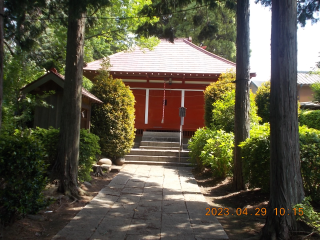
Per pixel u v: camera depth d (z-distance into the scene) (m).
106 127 9.45
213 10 7.19
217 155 7.61
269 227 3.65
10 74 6.36
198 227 4.18
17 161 3.64
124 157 10.27
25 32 6.50
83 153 6.42
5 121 5.98
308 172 4.55
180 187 6.91
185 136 13.59
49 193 5.31
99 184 6.98
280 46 3.74
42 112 7.70
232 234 3.97
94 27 8.82
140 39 9.55
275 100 3.76
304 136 4.88
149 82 13.51
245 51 6.55
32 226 4.00
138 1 9.02
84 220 4.35
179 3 6.95
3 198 3.64
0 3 3.23
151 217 4.60
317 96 14.81
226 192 6.52
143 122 13.52
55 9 6.40
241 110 6.51
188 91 13.55
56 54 10.97
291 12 3.75
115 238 3.70
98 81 9.93
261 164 5.39
